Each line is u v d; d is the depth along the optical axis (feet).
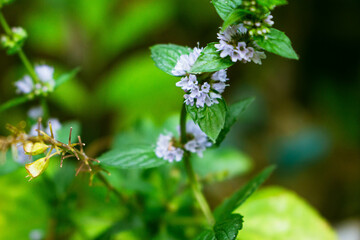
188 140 0.76
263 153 1.77
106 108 1.55
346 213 1.62
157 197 0.94
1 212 0.97
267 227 0.95
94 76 1.54
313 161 1.75
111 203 0.93
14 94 1.58
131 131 0.98
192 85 0.68
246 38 0.68
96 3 1.44
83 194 0.99
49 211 0.95
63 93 1.39
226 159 1.00
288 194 0.99
